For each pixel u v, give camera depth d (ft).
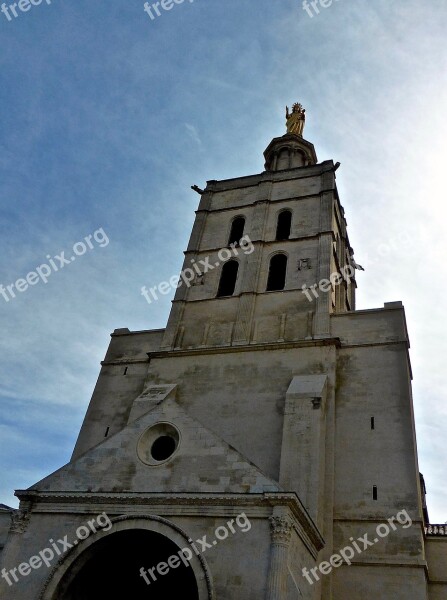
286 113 207.82
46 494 80.64
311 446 95.76
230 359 119.55
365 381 107.96
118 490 78.64
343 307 147.84
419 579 83.25
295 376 110.73
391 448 97.81
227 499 72.69
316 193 151.64
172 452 82.02
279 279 136.67
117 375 128.98
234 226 155.33
